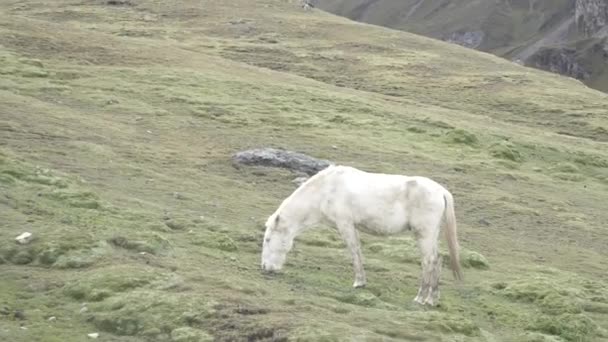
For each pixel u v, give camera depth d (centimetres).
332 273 1998
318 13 11612
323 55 8500
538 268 2505
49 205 2162
